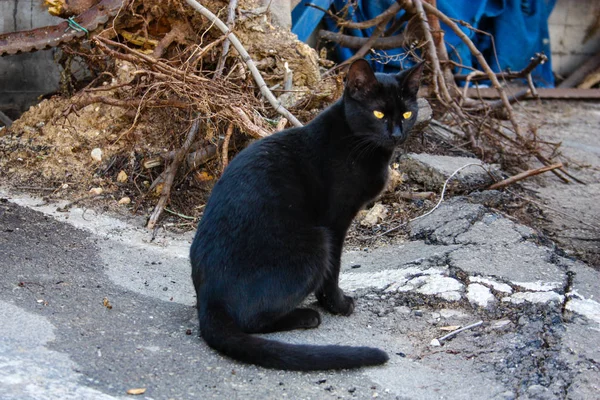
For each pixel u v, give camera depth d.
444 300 2.29
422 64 2.23
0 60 3.07
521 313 2.24
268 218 2.11
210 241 2.10
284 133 2.21
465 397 2.00
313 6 3.23
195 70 2.60
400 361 2.09
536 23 4.74
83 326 2.07
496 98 4.30
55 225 2.47
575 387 2.03
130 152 2.73
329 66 3.15
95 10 2.72
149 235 2.53
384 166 2.23
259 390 1.97
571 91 4.80
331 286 2.21
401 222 2.65
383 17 3.36
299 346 2.03
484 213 2.64
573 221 2.75
